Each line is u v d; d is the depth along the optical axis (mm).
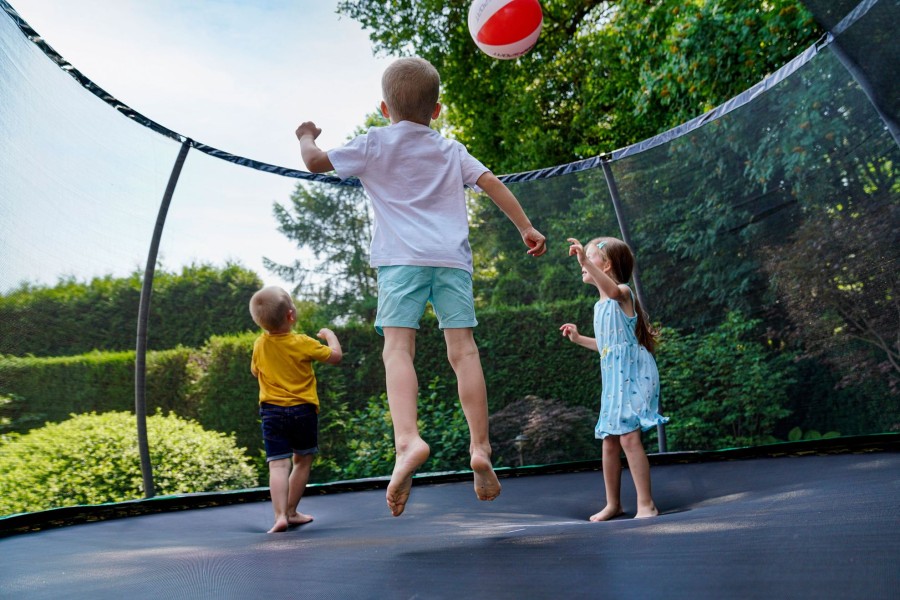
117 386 3029
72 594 1104
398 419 1614
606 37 8336
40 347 2670
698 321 3521
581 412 3727
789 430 3244
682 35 5160
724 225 3393
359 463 3674
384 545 1455
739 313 3381
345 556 1297
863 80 2611
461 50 9242
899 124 2580
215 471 3320
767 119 3131
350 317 3816
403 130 1914
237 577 1133
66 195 2711
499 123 9297
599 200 3770
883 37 2355
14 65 2289
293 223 3748
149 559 1525
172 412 3248
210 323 3420
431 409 3826
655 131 6801
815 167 2980
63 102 2658
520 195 3900
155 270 3229
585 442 3689
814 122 2930
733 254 3377
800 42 4613
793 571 789
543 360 3807
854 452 2973
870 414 2971
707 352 3488
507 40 3074
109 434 2945
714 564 871
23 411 2592
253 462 3447
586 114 8531
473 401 1750
